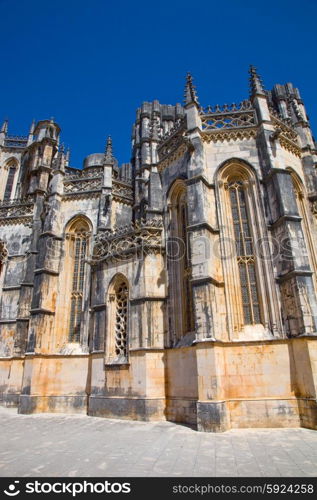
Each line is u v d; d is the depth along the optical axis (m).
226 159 21.52
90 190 30.45
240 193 21.34
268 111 22.47
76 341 26.30
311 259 21.48
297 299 17.02
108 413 20.38
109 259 23.78
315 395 15.41
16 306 31.03
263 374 16.83
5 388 28.23
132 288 21.92
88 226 29.56
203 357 16.66
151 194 24.94
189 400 18.08
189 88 23.42
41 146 40.50
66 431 16.47
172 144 25.27
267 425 15.93
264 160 21.11
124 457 11.23
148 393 19.00
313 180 23.53
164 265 22.20
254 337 17.77
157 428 16.48
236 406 16.39
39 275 26.98
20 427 17.91
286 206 19.03
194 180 20.55
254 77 23.25
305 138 24.92
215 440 13.59
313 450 11.70
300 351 16.47
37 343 24.94
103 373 21.58
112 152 32.62
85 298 26.91
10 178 46.94
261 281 18.91
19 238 33.81
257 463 10.27
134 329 20.89
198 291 17.98
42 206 33.94
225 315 18.36
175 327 20.47
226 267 19.22
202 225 19.17
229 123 22.64
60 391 24.31
